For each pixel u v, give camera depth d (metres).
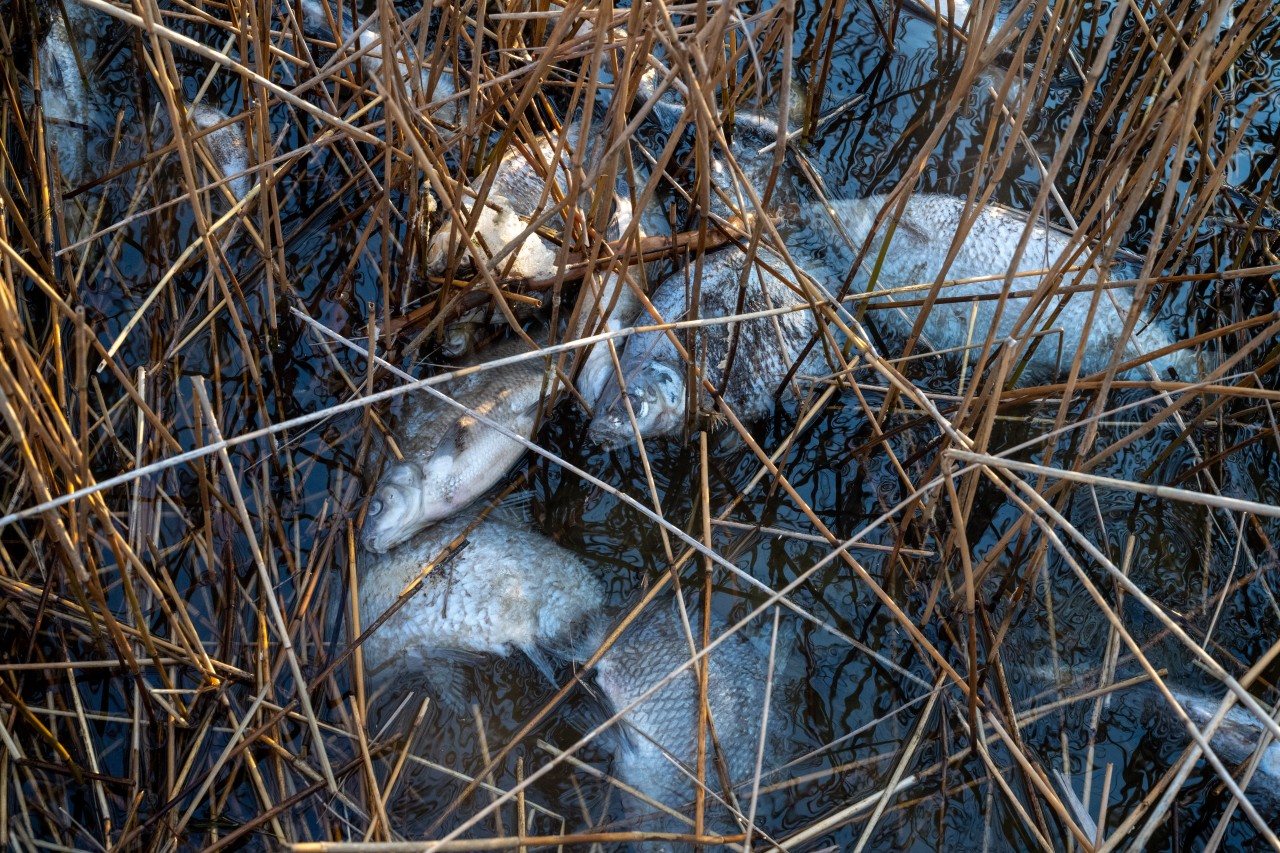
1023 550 3.13
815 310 2.96
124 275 3.54
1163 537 3.18
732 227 3.44
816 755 2.76
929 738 2.78
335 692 2.75
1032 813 2.63
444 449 3.10
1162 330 3.57
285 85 4.06
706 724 2.68
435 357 3.47
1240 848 2.58
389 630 2.89
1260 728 2.69
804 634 2.99
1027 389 2.89
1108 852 2.32
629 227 2.78
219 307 3.42
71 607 2.76
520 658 2.93
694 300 3.02
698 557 3.15
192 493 3.06
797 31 4.66
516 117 2.80
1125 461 3.38
